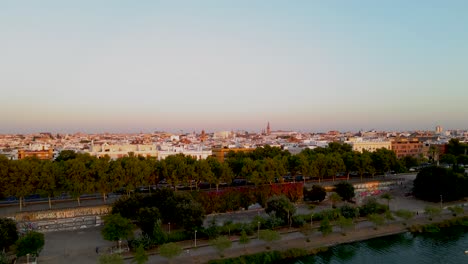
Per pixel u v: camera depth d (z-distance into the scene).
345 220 165.50
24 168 178.75
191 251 140.62
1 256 116.94
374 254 149.50
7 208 184.12
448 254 151.00
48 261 128.38
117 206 165.62
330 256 146.50
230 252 141.00
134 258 129.62
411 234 173.75
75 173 189.38
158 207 163.75
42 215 173.50
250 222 170.75
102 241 149.00
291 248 147.62
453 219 192.12
